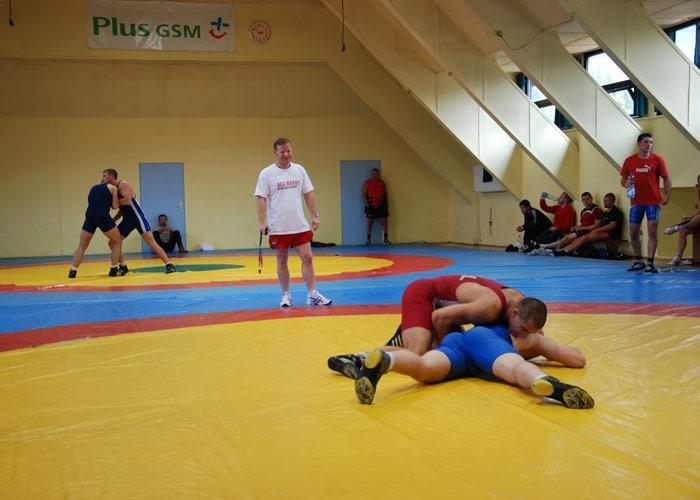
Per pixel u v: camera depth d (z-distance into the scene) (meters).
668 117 11.09
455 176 19.59
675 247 12.96
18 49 16.97
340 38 18.62
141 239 19.23
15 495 2.71
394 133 20.70
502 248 17.53
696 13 11.37
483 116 16.91
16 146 18.55
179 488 2.73
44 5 17.03
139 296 8.91
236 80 19.23
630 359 4.67
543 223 15.60
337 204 20.48
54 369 4.82
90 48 17.27
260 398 3.96
